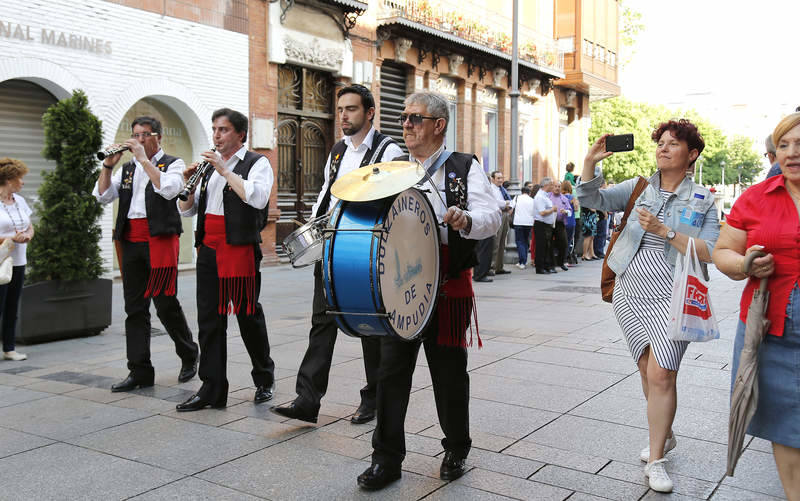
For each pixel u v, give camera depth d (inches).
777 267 112.5
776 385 113.7
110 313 315.6
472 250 145.1
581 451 159.8
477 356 254.8
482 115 921.5
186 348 226.2
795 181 111.3
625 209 155.8
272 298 427.2
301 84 659.4
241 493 138.1
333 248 131.6
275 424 181.2
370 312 129.9
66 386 221.9
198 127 559.8
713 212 147.2
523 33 978.7
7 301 265.4
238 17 579.8
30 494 137.6
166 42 524.4
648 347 148.5
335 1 642.2
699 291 139.9
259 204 190.5
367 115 178.5
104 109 485.1
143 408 196.1
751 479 145.1
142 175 217.3
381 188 129.0
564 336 294.8
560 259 617.9
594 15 1152.2
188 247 579.8
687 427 177.8
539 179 1074.1
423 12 765.3
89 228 307.6
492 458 155.8
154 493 138.1
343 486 141.5
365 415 182.4
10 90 450.3
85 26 469.4
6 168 271.9
